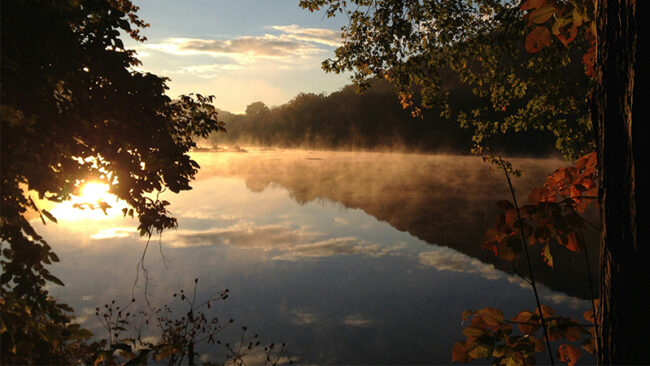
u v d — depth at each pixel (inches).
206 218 1071.0
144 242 762.8
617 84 52.1
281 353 336.8
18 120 144.3
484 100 291.0
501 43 247.1
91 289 495.8
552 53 247.3
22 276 169.0
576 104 256.1
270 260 669.3
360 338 377.7
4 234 166.9
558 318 69.9
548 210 69.3
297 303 475.2
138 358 135.9
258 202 1354.6
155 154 179.2
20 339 157.0
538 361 294.5
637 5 49.6
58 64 145.2
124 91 168.1
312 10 275.7
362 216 1101.1
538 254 651.5
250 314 429.4
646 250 49.1
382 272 605.6
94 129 170.2
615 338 51.9
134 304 445.4
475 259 668.1
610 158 53.0
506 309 453.4
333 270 617.6
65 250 691.4
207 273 587.5
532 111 270.8
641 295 49.4
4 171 154.2
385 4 260.7
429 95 281.4
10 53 134.5
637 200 49.4
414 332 395.5
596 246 663.8
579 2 61.8
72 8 150.3
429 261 664.4
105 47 162.6
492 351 65.5
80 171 163.8
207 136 216.2
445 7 259.3
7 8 132.0
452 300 487.8
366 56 271.9
